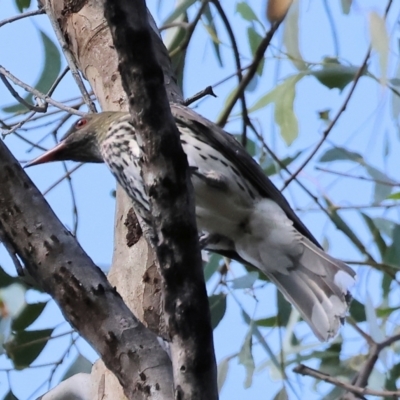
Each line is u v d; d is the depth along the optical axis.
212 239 8.09
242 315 8.27
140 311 6.63
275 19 6.20
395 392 7.43
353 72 8.98
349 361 8.68
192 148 7.99
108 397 6.28
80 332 4.92
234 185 7.94
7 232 5.07
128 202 7.38
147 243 6.90
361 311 8.82
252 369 8.06
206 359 4.39
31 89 7.71
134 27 4.41
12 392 7.87
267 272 7.88
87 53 8.16
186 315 4.41
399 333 8.19
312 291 7.64
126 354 4.79
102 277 5.00
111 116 7.93
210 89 8.19
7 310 7.86
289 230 7.86
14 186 5.09
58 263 4.97
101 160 9.01
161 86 4.50
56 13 8.34
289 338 8.66
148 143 4.53
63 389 6.71
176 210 4.51
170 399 4.66
